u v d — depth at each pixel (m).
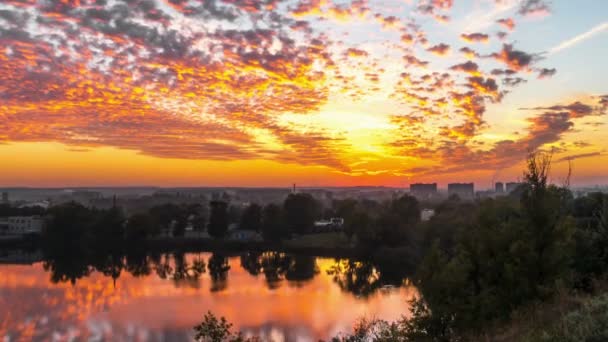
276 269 105.12
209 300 70.69
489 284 23.12
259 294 75.12
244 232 165.12
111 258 127.50
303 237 155.12
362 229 121.62
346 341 35.38
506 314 20.75
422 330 23.53
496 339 16.31
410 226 122.81
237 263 116.06
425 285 24.44
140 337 52.28
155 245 149.25
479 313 21.72
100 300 71.00
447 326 22.88
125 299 71.62
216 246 146.25
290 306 65.88
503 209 26.08
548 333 12.92
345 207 159.50
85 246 145.75
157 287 82.31
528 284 21.22
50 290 79.31
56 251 140.88
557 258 21.56
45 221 159.50
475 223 26.23
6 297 73.38
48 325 57.38
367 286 81.94
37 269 106.44
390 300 69.12
